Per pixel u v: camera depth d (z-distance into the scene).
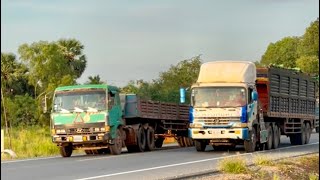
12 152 28.66
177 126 35.66
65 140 27.47
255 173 18.84
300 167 21.69
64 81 65.25
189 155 27.14
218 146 32.94
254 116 28.77
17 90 76.38
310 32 92.06
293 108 34.78
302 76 36.22
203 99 28.36
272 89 31.38
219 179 17.17
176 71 64.25
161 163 22.56
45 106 29.23
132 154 28.48
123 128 29.61
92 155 28.52
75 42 77.75
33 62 69.00
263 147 31.08
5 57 76.81
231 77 28.44
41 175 18.55
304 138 37.16
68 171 19.73
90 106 27.59
